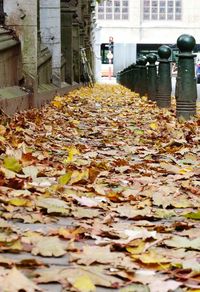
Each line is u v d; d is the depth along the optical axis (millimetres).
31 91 12594
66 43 23625
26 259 3051
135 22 74438
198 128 10641
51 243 3402
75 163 6531
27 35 12531
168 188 5375
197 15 74188
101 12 74500
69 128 10406
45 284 2826
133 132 10391
